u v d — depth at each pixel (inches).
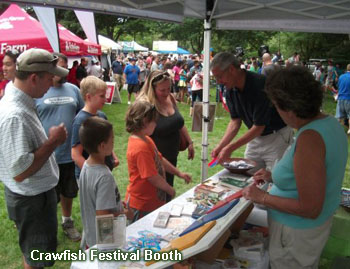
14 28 221.0
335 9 111.0
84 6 97.1
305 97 50.1
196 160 207.5
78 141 97.2
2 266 103.0
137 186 87.0
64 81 116.0
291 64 55.0
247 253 68.4
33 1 88.7
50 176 77.7
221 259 68.9
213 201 74.3
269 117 92.0
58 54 123.6
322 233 57.6
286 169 56.4
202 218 63.5
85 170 69.2
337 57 724.7
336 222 91.6
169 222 67.3
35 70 69.1
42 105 110.3
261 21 125.1
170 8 116.0
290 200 54.5
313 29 122.3
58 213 136.1
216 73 91.4
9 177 73.5
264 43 1087.0
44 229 78.6
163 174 91.7
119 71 514.9
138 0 103.3
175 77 442.6
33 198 75.1
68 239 117.8
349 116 276.1
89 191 68.1
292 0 104.0
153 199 88.4
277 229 60.4
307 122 53.6
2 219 130.0
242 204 65.8
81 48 301.9
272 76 53.9
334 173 53.3
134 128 84.3
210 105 119.3
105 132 67.4
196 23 1190.3
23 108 69.9
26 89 70.4
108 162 100.7
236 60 91.2
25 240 78.4
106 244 57.1
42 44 218.7
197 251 52.8
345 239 90.7
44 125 111.0
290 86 50.6
